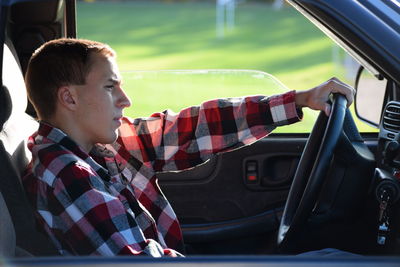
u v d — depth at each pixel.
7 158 2.05
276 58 23.12
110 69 2.17
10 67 2.34
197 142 2.59
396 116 2.75
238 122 2.56
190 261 1.46
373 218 2.65
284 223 2.52
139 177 2.56
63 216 2.03
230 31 31.56
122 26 32.94
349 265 1.46
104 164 2.37
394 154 2.44
